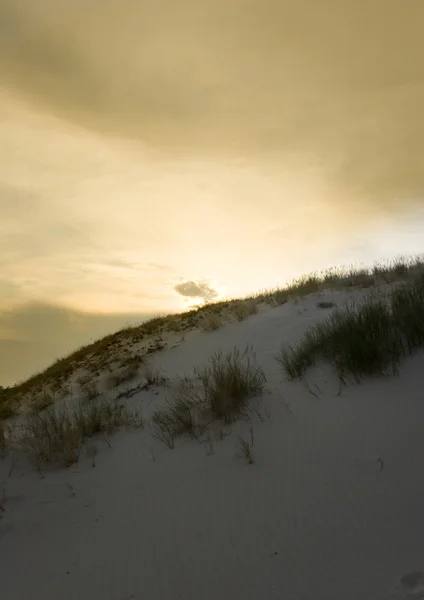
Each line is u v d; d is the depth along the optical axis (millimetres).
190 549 2881
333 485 3188
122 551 3010
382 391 4371
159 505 3518
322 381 5051
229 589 2453
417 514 2682
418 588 2160
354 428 3865
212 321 11008
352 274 11586
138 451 4703
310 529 2803
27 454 4887
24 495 3996
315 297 10328
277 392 5168
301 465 3551
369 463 3316
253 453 3945
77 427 5379
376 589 2219
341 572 2391
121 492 3885
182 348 9961
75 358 14812
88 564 2934
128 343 13070
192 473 3912
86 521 3510
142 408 6238
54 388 11188
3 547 3285
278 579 2449
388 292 7961
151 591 2559
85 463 4637
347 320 5992
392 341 5039
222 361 7301
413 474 3053
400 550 2443
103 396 7570
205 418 4934
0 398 13867
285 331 8273
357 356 4887
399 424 3705
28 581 2857
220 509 3262
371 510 2826
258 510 3133
